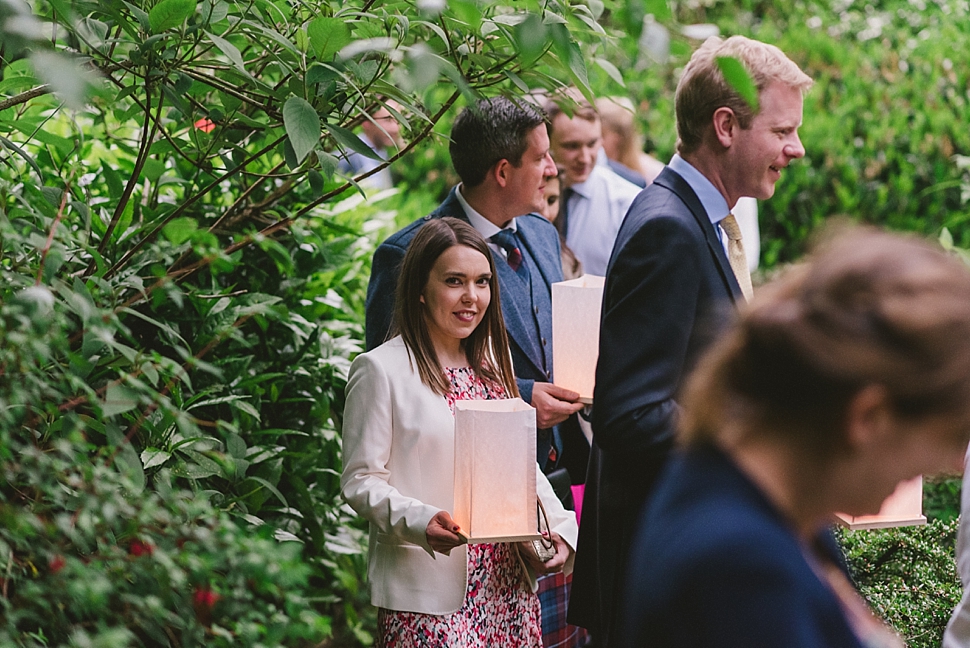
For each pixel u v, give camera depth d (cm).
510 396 277
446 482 257
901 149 675
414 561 254
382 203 518
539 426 282
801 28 769
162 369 191
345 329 368
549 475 306
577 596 272
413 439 257
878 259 121
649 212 242
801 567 117
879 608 268
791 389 119
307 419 345
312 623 162
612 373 234
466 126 310
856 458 120
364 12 243
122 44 279
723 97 245
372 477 254
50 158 296
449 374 269
